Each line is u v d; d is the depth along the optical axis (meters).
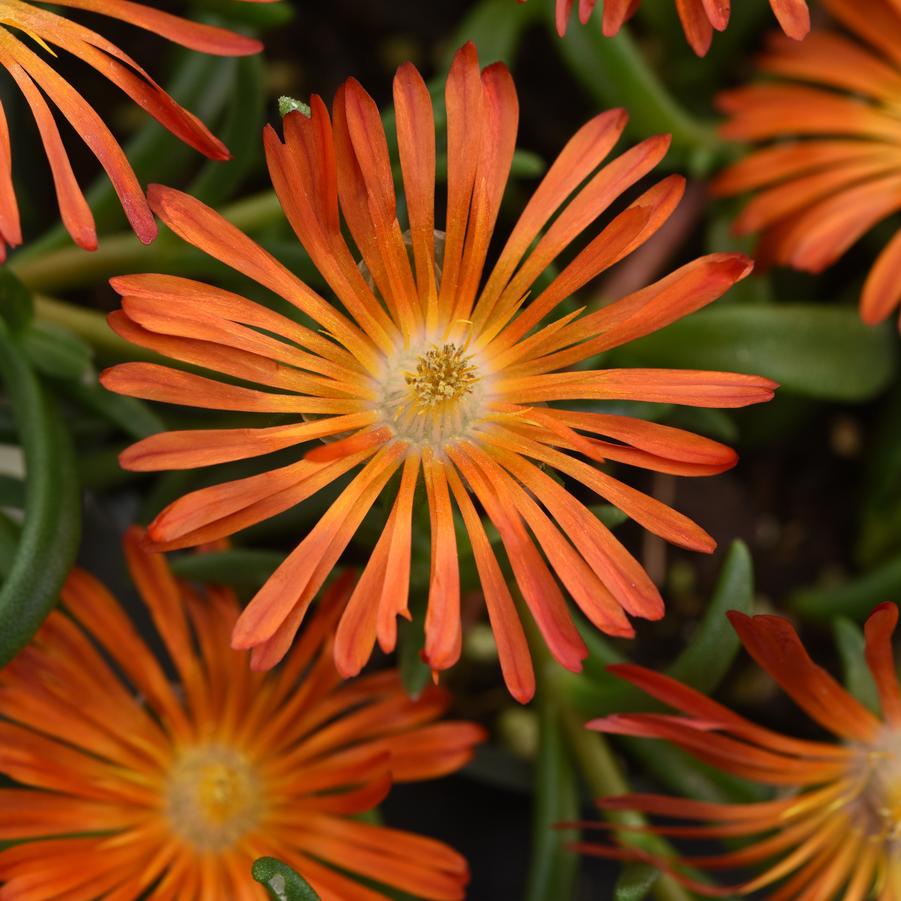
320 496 0.27
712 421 0.29
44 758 0.27
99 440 0.29
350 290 0.25
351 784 0.28
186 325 0.24
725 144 0.31
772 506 0.32
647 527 0.25
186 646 0.27
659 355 0.29
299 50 0.33
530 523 0.25
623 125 0.25
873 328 0.30
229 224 0.24
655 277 0.32
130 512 0.30
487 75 0.25
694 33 0.25
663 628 0.32
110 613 0.27
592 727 0.26
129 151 0.29
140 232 0.24
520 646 0.24
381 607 0.24
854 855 0.27
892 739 0.27
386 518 0.25
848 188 0.30
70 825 0.27
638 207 0.25
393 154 0.26
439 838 0.30
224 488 0.24
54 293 0.29
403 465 0.25
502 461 0.25
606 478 0.25
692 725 0.26
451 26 0.34
